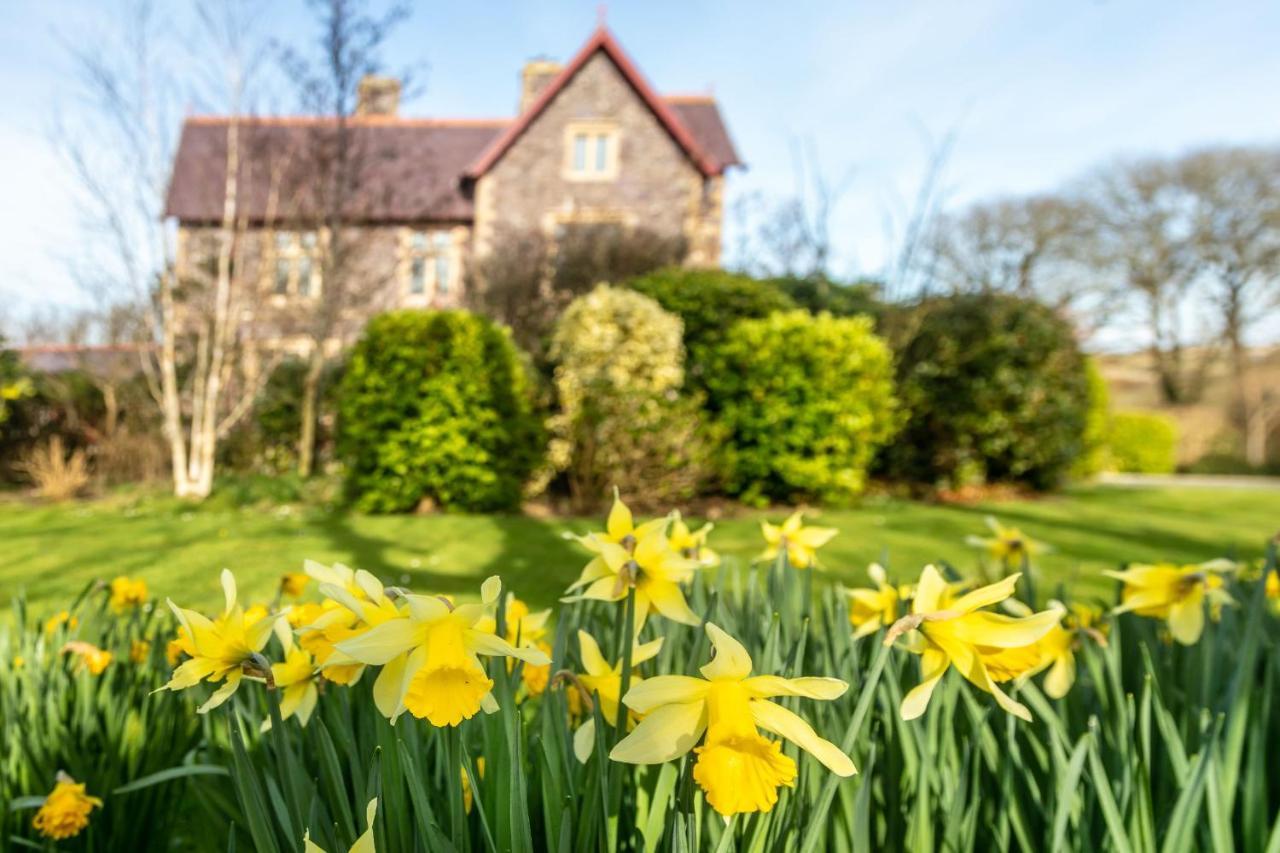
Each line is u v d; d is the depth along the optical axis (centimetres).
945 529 648
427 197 1577
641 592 89
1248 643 90
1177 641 125
